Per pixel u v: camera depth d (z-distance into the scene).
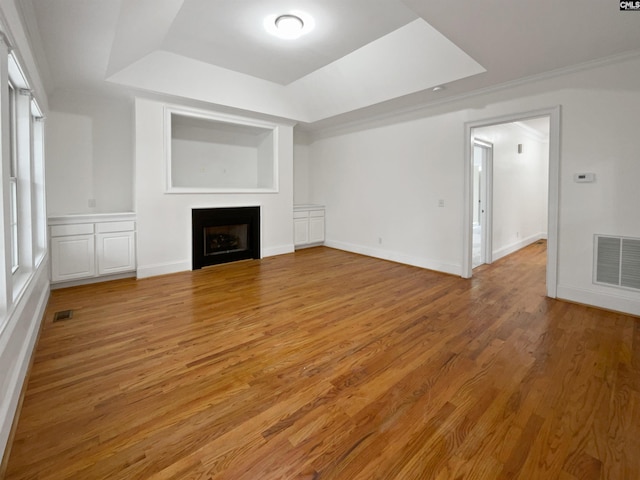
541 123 6.12
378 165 5.55
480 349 2.43
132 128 4.45
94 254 3.99
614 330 2.74
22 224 2.56
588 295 3.33
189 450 1.47
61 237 3.74
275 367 2.18
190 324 2.87
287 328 2.80
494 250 5.47
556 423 1.64
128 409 1.75
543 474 1.34
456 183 4.47
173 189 4.58
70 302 3.40
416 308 3.29
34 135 3.26
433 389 1.94
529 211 6.90
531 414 1.71
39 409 1.73
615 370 2.13
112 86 3.85
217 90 4.45
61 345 2.46
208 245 5.26
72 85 3.82
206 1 2.78
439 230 4.73
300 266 5.10
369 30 3.30
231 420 1.67
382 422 1.66
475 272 4.74
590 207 3.26
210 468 1.38
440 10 2.31
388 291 3.84
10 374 1.68
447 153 4.55
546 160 7.43
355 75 4.33
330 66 4.34
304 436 1.56
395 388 1.95
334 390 1.93
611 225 3.15
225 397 1.86
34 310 2.58
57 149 4.08
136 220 4.29
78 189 4.26
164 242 4.55
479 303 3.42
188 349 2.42
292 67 4.23
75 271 3.87
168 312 3.15
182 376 2.07
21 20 2.14
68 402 1.79
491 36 2.67
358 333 2.71
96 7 2.18
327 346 2.48
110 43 2.73
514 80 3.67
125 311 3.17
